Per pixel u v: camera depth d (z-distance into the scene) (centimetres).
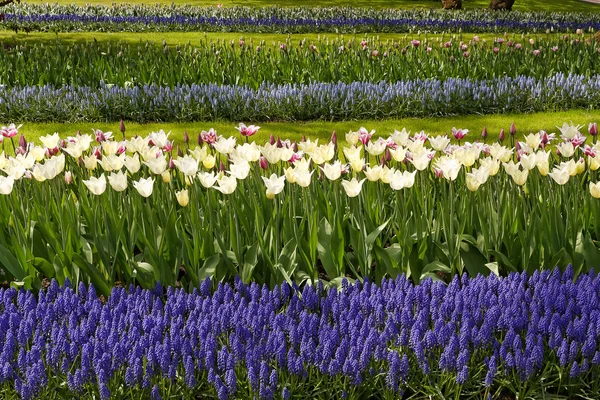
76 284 476
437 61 1380
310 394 370
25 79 1270
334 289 434
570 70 1367
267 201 536
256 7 3033
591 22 2622
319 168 576
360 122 1153
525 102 1232
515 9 3372
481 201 516
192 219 491
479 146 561
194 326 388
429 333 377
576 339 390
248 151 513
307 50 1353
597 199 525
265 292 436
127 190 556
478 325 408
